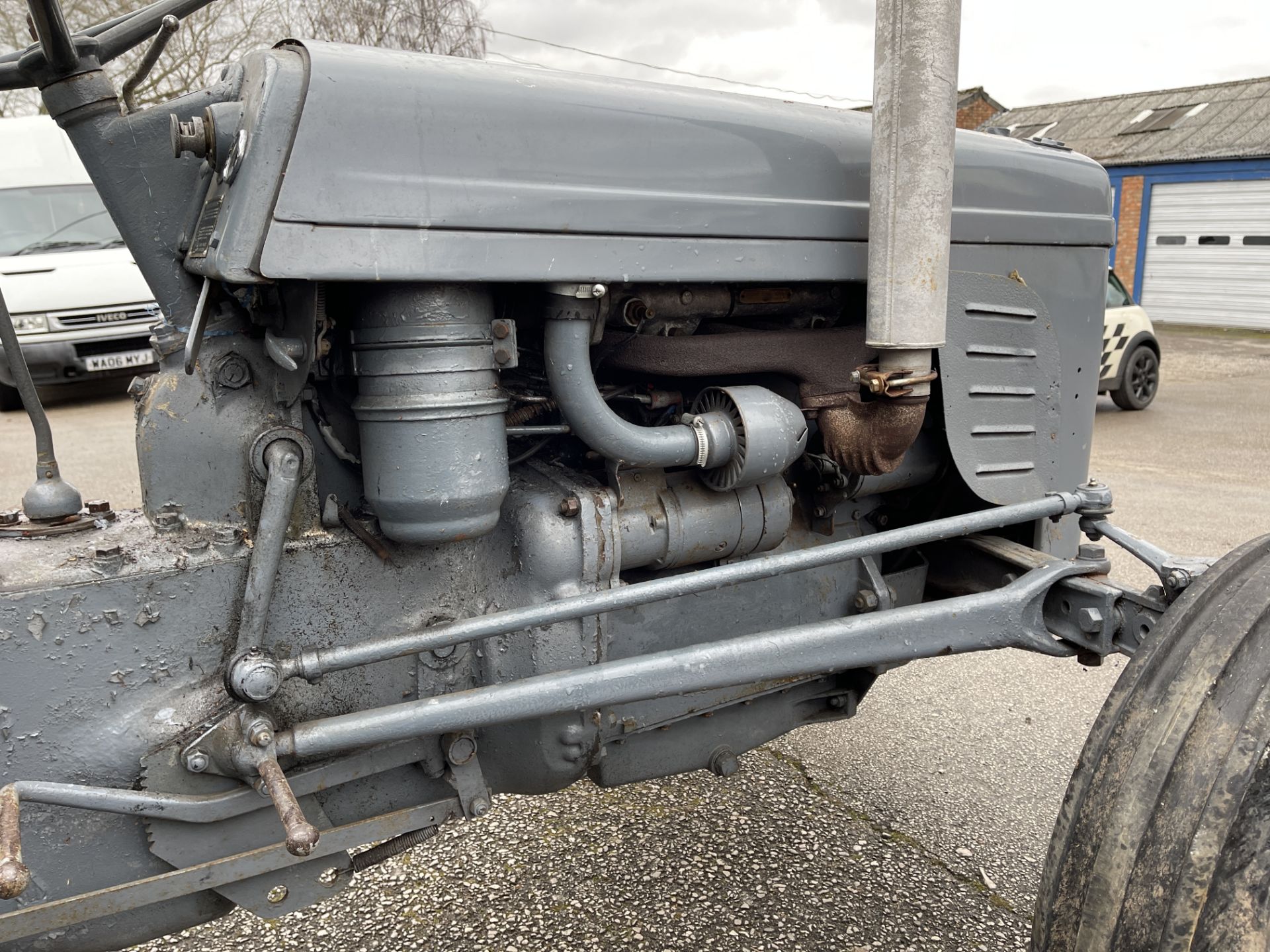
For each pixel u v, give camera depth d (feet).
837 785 8.50
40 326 23.90
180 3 4.99
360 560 4.83
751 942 6.57
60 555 4.49
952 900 6.98
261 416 4.71
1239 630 4.54
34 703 4.21
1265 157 50.19
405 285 4.35
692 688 4.85
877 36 4.98
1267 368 38.47
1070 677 10.65
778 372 5.83
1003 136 7.03
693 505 5.72
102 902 4.24
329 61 4.07
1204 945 4.15
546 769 5.49
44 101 4.78
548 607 4.69
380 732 4.39
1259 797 4.20
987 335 6.59
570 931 6.72
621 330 5.57
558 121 4.58
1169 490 18.44
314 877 4.91
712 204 5.05
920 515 7.43
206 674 4.52
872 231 5.18
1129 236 56.85
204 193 4.85
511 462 5.56
